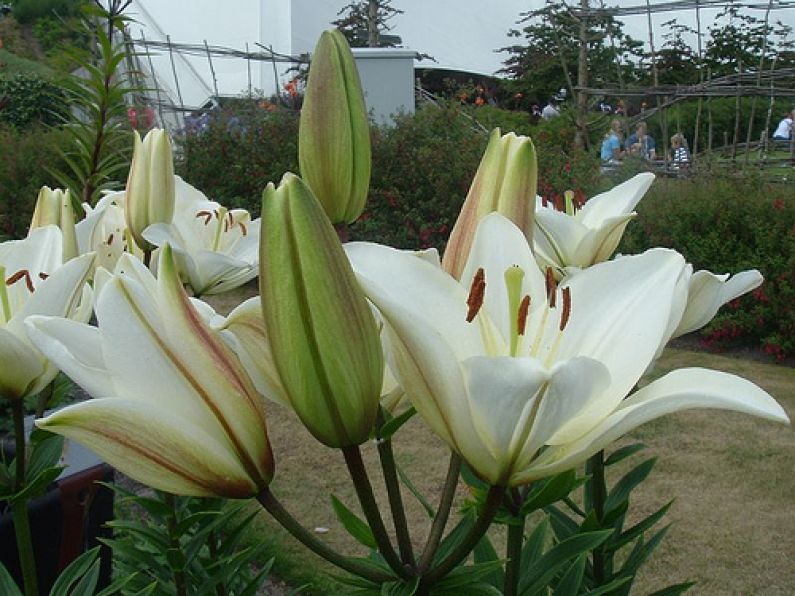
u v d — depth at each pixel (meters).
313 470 4.56
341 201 1.27
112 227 1.87
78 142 4.25
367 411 0.89
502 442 0.85
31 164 7.98
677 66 18.89
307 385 0.87
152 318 0.90
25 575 1.33
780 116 17.23
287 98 12.98
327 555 0.97
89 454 1.93
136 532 1.74
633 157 8.81
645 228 7.33
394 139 8.52
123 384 0.91
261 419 0.93
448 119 8.80
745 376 6.26
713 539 3.89
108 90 4.12
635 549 1.68
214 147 9.04
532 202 1.15
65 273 1.19
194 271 1.81
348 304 0.85
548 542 3.48
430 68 22.00
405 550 0.97
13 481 1.33
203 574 1.96
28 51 20.98
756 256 6.76
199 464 0.91
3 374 1.18
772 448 4.84
